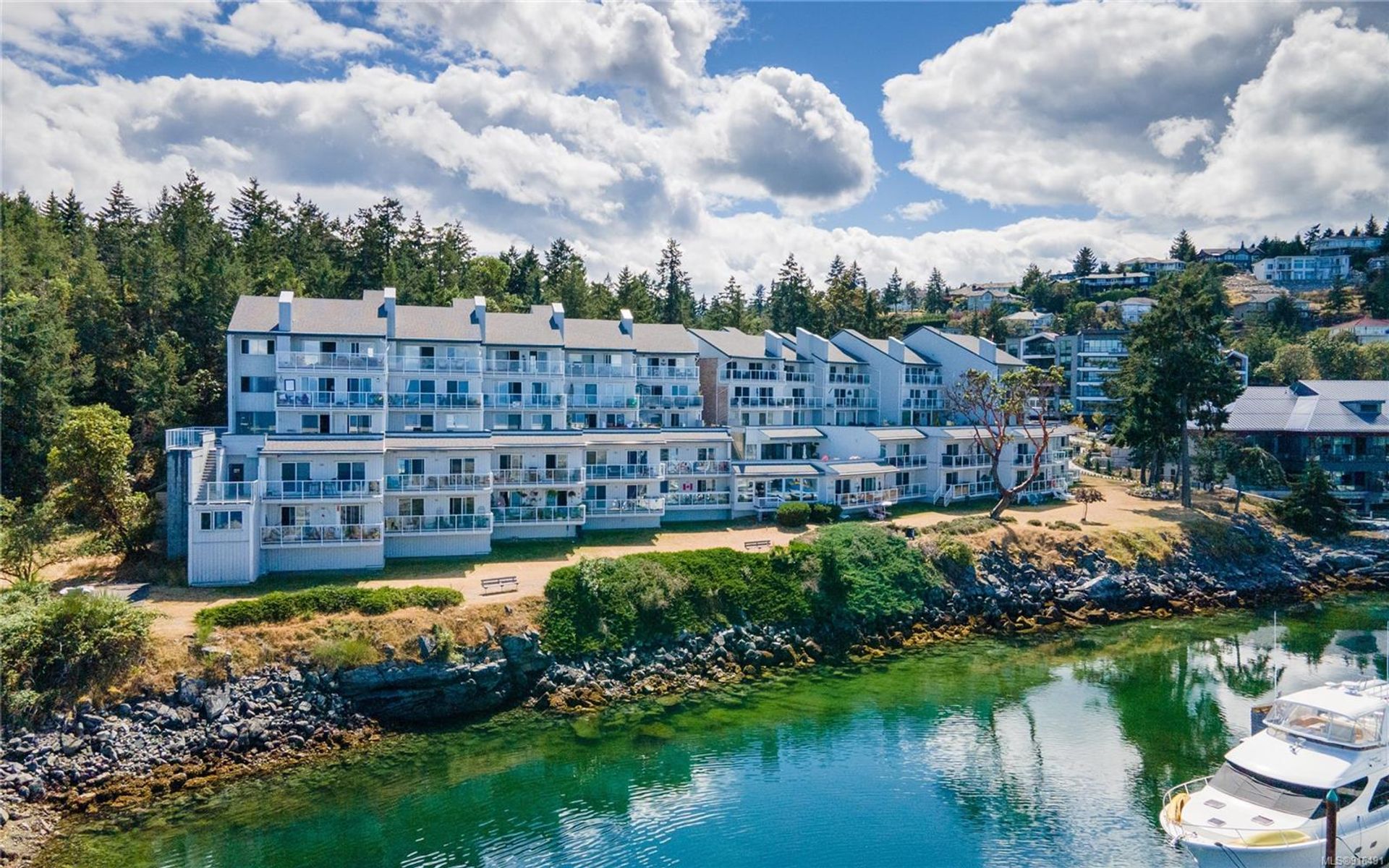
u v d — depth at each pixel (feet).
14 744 127.03
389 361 233.14
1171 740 149.18
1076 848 115.44
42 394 223.92
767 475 256.52
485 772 137.08
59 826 118.01
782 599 198.59
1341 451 319.06
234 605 154.92
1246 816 103.45
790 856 114.01
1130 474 367.86
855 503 263.08
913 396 339.36
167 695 138.82
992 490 313.73
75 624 138.41
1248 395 354.74
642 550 215.10
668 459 254.47
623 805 127.13
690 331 324.80
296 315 226.38
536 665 165.58
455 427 238.68
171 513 184.75
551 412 254.88
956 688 174.50
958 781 134.41
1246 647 200.64
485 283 389.80
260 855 112.68
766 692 172.45
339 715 146.51
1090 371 498.28
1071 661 190.90
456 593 169.68
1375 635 211.00
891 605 206.18
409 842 116.57
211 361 277.44
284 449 190.70
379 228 366.02
